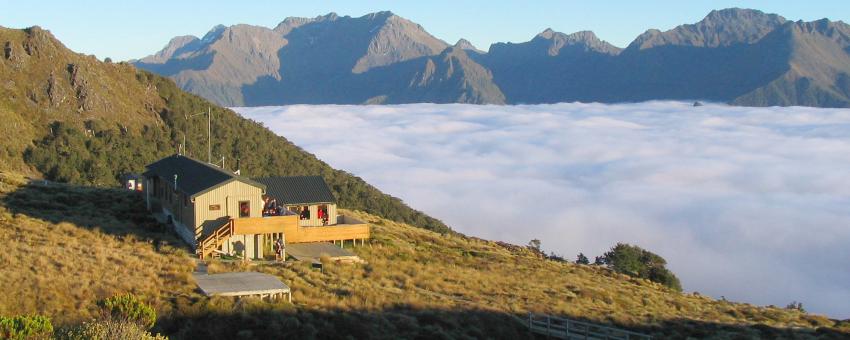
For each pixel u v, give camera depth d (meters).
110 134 96.62
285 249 41.38
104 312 21.89
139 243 37.72
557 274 50.94
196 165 45.28
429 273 40.94
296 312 26.50
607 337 30.67
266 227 39.62
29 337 17.83
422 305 31.36
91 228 39.84
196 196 38.88
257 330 24.16
